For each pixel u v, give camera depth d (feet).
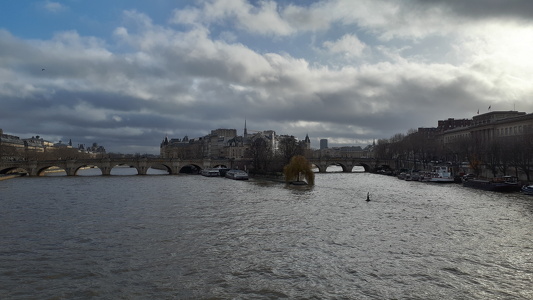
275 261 159.74
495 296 126.00
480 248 179.22
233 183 565.53
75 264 155.74
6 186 495.00
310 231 213.46
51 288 131.44
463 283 136.56
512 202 336.29
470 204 322.96
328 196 383.24
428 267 152.56
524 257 165.68
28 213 270.46
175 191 433.07
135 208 294.66
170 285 134.21
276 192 423.64
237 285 134.41
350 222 239.50
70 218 250.78
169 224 231.91
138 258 163.73
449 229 219.20
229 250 175.63
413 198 366.84
